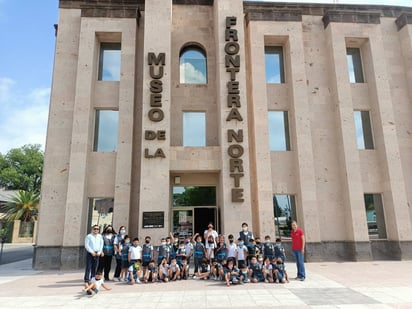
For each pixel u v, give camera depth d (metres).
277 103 18.02
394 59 19.00
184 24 18.66
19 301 8.50
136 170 16.55
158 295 9.04
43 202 15.70
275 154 17.33
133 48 17.39
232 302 8.12
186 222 16.86
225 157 15.65
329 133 17.78
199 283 10.78
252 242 12.28
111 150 16.89
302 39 18.27
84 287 10.28
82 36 17.17
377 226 16.95
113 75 17.86
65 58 17.36
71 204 15.35
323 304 7.80
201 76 18.31
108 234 11.95
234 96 16.22
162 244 11.89
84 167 15.84
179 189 17.19
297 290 9.42
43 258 15.13
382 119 17.50
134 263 11.14
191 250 12.78
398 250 16.05
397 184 16.75
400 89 18.59
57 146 16.36
